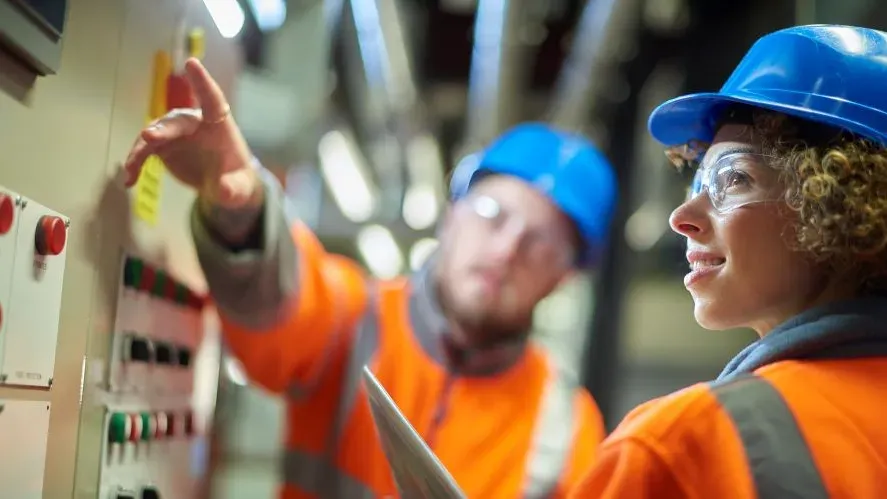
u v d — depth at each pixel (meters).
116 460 1.15
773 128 0.87
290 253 1.61
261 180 1.36
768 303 0.87
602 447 0.80
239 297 1.51
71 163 0.97
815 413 0.74
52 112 0.91
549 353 2.11
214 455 2.02
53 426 0.94
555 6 3.34
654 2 3.02
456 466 1.84
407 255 5.25
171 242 1.40
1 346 0.79
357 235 5.12
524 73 3.43
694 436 0.75
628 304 3.74
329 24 3.01
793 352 0.80
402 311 1.96
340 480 1.82
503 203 2.03
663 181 3.94
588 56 3.09
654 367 4.55
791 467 0.71
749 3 2.92
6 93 0.81
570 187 2.05
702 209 0.92
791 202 0.83
